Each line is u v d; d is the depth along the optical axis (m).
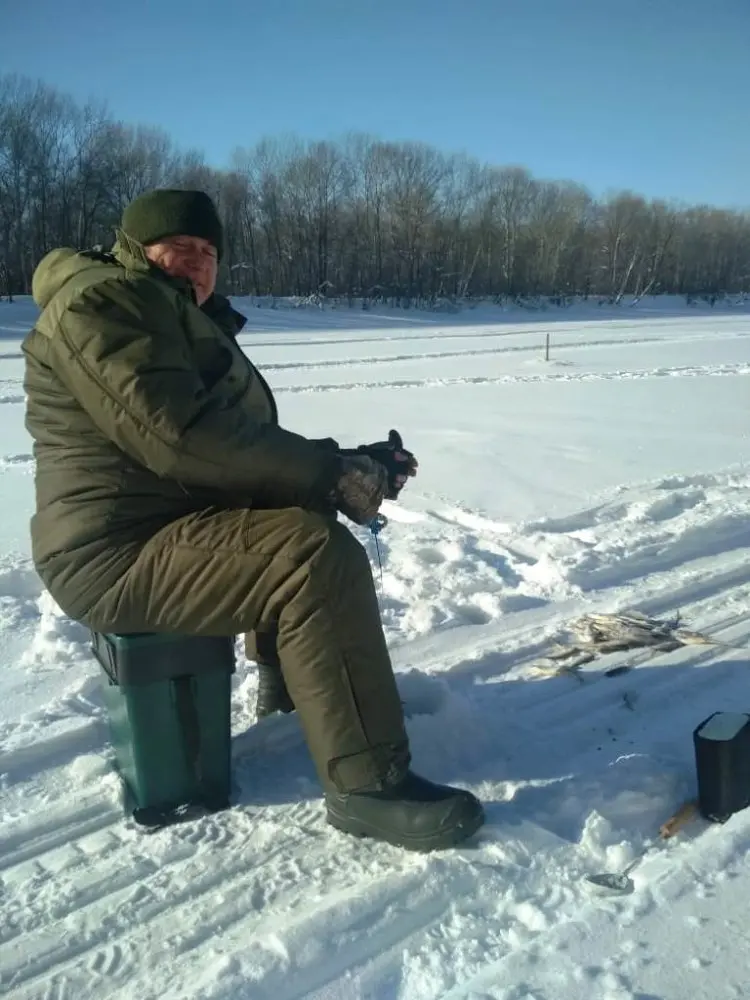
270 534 2.15
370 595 2.22
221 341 2.38
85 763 2.66
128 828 2.40
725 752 2.31
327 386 13.95
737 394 12.36
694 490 5.91
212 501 2.33
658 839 2.32
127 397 2.05
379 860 2.23
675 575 4.38
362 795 2.25
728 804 2.34
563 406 11.25
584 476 6.75
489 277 58.91
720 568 4.42
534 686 3.23
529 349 21.95
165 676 2.34
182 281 2.38
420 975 1.87
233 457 2.12
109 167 46.72
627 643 3.53
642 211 67.81
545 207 61.44
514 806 2.43
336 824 2.33
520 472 6.94
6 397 12.72
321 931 1.95
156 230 2.34
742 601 4.06
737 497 5.71
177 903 2.12
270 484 2.19
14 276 45.41
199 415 2.10
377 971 1.88
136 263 2.36
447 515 5.65
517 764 2.68
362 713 2.22
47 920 2.08
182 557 2.17
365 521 2.39
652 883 2.08
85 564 2.22
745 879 2.09
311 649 2.18
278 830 2.37
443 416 10.45
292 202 53.25
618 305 57.09
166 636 2.31
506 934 1.98
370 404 11.66
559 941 1.92
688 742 2.82
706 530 4.88
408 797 2.23
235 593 2.17
